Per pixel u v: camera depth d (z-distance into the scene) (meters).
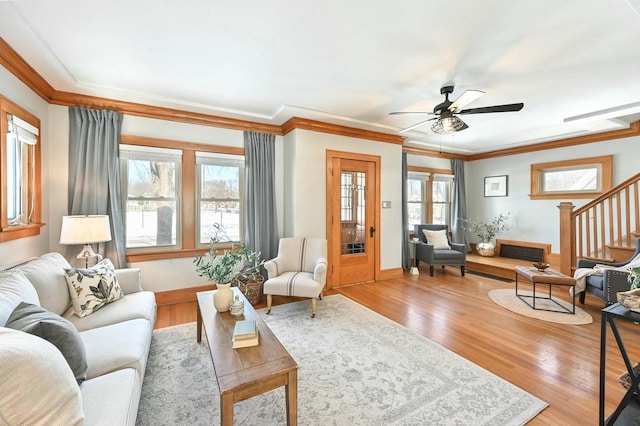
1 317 1.24
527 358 2.23
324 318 3.03
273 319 3.00
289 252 3.62
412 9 1.74
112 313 2.00
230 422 1.24
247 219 3.91
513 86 2.84
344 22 1.87
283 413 1.63
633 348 2.38
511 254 5.82
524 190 5.65
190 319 3.00
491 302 3.54
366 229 4.54
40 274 1.83
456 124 2.79
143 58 2.31
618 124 4.07
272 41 2.09
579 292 3.50
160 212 3.51
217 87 2.88
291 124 3.91
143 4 1.69
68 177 2.99
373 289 4.13
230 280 2.12
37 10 1.73
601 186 4.64
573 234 4.06
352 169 4.40
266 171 4.07
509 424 1.54
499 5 1.70
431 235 5.28
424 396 1.77
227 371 1.34
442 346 2.42
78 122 3.00
